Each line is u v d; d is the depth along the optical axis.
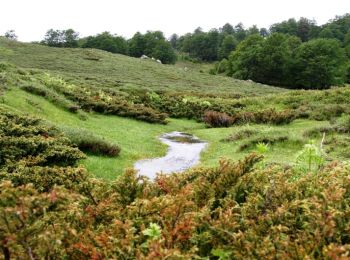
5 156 12.62
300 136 20.83
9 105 23.28
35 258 3.30
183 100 42.41
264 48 117.69
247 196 5.14
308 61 113.81
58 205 3.87
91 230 4.20
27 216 3.27
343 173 5.45
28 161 12.69
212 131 31.23
